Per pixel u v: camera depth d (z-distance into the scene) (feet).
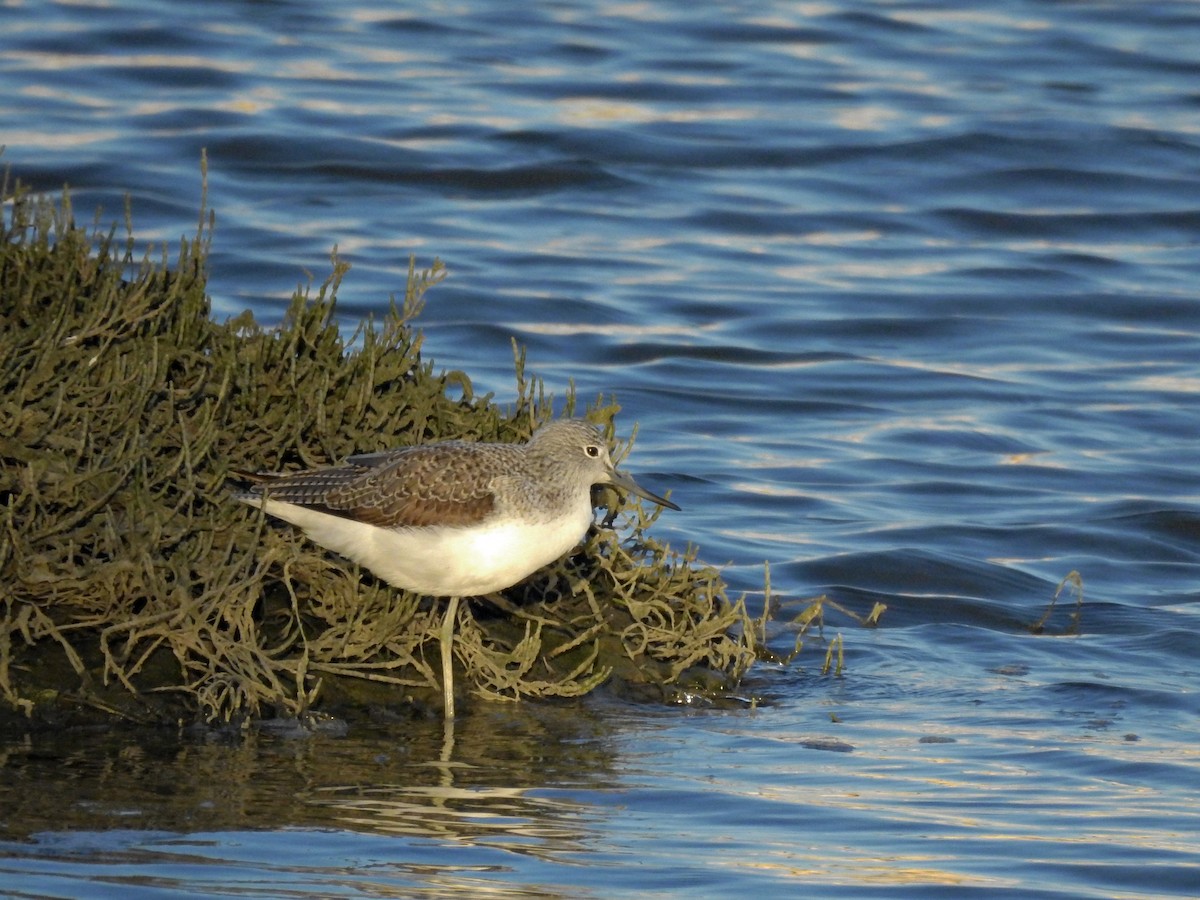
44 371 34.17
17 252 38.09
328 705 35.65
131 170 84.17
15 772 30.86
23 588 32.40
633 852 29.71
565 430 35.14
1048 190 92.17
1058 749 36.24
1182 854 30.27
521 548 34.22
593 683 37.47
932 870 29.35
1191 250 86.12
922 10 122.42
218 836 29.07
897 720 38.19
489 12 117.60
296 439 36.37
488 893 27.58
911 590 49.14
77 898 26.20
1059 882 28.94
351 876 27.89
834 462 60.49
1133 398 68.08
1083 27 118.83
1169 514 55.52
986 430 64.03
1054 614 47.57
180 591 32.68
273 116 93.40
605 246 82.38
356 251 77.82
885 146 95.61
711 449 61.16
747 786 33.37
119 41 103.30
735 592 47.85
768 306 76.33
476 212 85.56
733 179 91.61
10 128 87.71
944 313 76.79
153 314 36.40
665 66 107.96
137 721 33.45
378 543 33.91
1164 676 42.19
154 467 34.45
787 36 114.83
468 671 37.58
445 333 70.28
